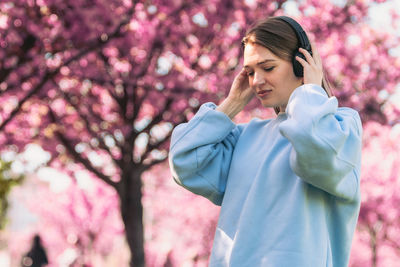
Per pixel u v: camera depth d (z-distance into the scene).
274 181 1.89
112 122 11.76
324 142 1.69
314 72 1.91
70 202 27.31
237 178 2.03
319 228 1.83
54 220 28.22
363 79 13.16
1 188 17.08
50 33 8.90
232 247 1.91
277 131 2.01
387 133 18.91
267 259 1.81
